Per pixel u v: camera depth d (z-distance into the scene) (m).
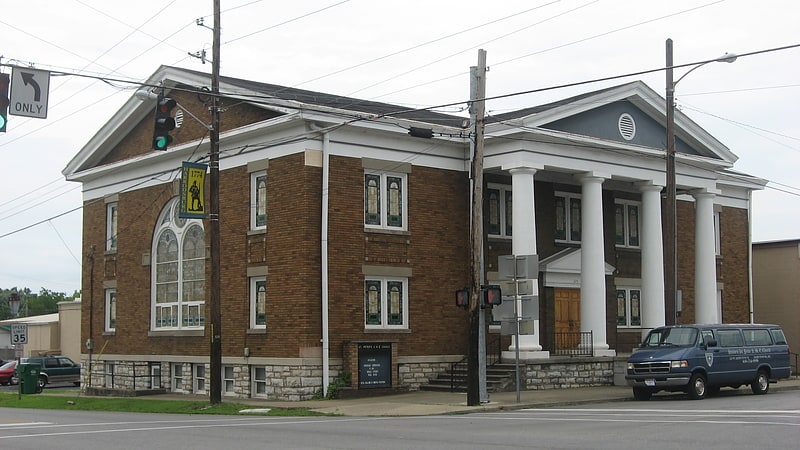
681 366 26.25
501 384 29.81
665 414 20.62
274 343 29.66
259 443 15.85
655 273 34.38
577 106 31.92
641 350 27.56
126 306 37.34
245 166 31.38
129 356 36.88
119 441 16.73
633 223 39.12
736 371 27.62
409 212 31.34
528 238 30.64
